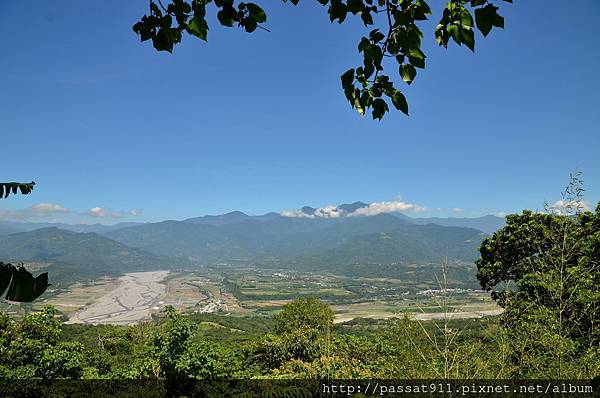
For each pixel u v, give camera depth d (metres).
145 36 2.03
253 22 1.89
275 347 10.49
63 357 9.98
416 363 3.83
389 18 1.78
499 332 3.80
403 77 1.85
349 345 7.15
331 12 1.81
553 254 4.48
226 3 1.85
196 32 1.92
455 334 3.53
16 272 1.62
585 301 3.91
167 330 9.88
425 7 1.67
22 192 2.46
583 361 3.67
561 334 3.85
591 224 6.23
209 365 8.82
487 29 1.51
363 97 1.96
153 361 9.23
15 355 9.86
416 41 1.72
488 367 3.60
